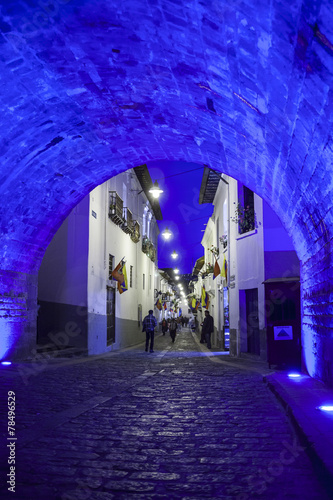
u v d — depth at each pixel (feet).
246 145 29.04
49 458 14.62
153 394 27.55
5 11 21.58
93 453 15.35
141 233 109.60
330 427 16.79
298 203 28.27
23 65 26.14
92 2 20.40
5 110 29.76
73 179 44.96
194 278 186.39
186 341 113.91
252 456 15.15
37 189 42.14
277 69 17.24
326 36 13.08
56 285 59.62
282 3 13.57
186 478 13.10
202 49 20.34
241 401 25.20
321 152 19.33
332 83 14.82
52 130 34.47
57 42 24.26
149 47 23.17
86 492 11.92
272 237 48.08
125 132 37.96
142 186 103.86
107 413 21.89
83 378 34.19
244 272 55.83
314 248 29.19
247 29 16.35
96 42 24.07
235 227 59.62
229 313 62.75
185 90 26.58
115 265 76.74
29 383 30.35
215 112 27.27
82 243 59.72
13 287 45.09
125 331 87.15
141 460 14.71
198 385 31.35
